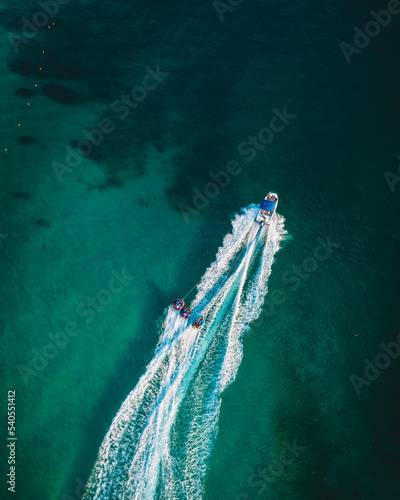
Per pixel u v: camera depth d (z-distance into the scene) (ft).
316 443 129.08
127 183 177.99
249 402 134.31
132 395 133.18
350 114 196.95
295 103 199.41
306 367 141.49
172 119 195.00
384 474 125.18
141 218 169.78
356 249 164.25
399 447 129.29
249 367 140.46
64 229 165.07
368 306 152.97
